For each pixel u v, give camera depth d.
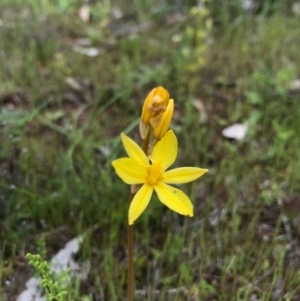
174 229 0.19
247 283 0.16
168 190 0.11
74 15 0.35
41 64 0.29
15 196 0.18
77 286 0.15
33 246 0.18
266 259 0.17
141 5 0.37
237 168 0.21
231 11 0.36
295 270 0.17
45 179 0.20
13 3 0.36
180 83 0.27
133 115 0.25
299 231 0.19
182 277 0.16
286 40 0.32
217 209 0.20
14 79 0.27
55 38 0.32
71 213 0.19
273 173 0.21
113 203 0.19
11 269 0.17
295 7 0.36
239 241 0.18
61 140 0.23
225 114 0.25
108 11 0.36
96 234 0.18
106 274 0.16
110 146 0.22
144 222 0.19
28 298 0.16
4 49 0.30
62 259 0.17
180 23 0.34
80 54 0.29
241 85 0.27
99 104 0.26
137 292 0.16
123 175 0.11
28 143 0.22
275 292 0.16
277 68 0.29
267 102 0.25
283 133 0.22
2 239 0.17
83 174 0.20
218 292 0.16
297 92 0.26
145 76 0.27
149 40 0.31
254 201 0.20
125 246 0.18
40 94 0.26
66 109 0.25
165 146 0.11
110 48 0.31
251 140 0.23
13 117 0.21
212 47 0.31
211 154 0.22
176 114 0.25
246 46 0.30
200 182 0.21
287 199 0.20
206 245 0.18
